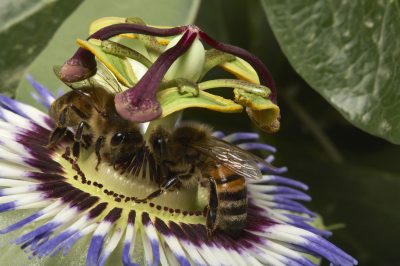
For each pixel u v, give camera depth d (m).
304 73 0.21
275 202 0.19
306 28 0.21
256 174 0.18
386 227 0.23
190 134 0.18
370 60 0.21
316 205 0.23
